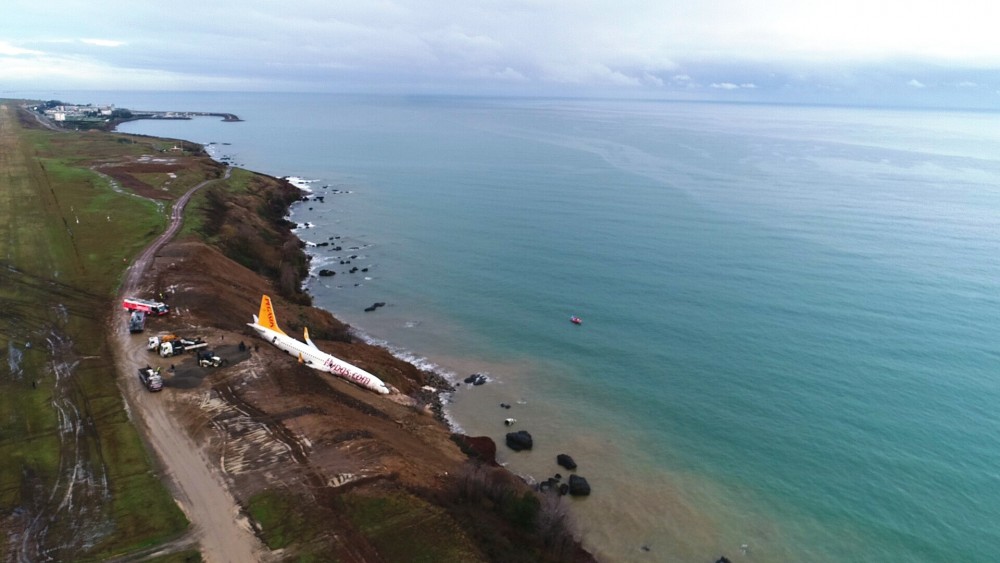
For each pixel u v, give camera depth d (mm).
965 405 74938
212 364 67188
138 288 87375
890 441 69000
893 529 57062
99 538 43562
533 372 85625
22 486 48562
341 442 55094
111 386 62750
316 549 43000
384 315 104812
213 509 46531
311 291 115125
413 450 58312
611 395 79562
